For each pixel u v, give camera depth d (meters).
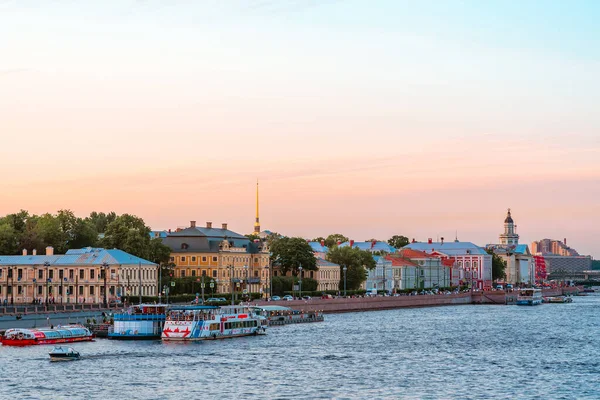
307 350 181.12
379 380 143.75
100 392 131.88
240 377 145.12
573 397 130.50
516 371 154.62
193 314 197.38
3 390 132.25
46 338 182.00
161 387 136.00
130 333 195.88
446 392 134.12
